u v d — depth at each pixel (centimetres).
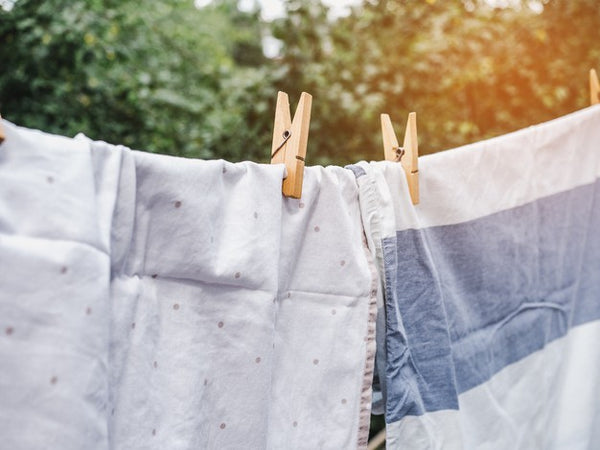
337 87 266
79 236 56
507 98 275
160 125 308
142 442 63
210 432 68
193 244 66
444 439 82
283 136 76
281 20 273
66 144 58
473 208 93
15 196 54
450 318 89
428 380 83
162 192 64
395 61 271
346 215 79
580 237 104
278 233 72
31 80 272
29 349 53
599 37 266
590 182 105
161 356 65
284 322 75
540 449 97
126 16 296
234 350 69
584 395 101
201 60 383
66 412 53
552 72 268
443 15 269
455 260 92
